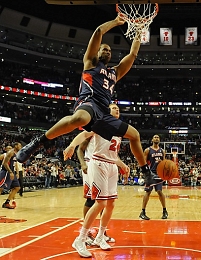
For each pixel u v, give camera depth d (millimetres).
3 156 8961
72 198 12539
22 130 30047
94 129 3359
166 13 28234
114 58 33625
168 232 5426
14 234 5188
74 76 34000
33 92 29828
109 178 4188
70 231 5461
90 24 30734
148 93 34562
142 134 33562
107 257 3764
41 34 30109
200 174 23766
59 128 3002
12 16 27844
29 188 17719
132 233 5328
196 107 33375
